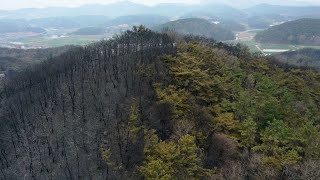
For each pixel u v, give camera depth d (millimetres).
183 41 106562
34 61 178625
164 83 72625
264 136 57562
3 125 76312
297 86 92375
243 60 106625
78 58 101500
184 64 77812
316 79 112938
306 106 78250
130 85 72875
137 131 57781
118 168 54375
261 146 55906
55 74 93875
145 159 53594
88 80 80375
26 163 61688
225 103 68938
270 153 55250
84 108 70000
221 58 96062
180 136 56281
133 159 55406
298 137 57188
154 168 48281
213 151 57719
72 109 70688
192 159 51281
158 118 62469
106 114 66125
